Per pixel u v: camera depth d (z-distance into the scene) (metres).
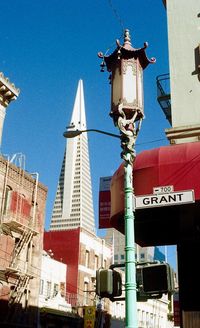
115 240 128.00
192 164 12.70
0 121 28.39
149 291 6.19
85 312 36.75
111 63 8.10
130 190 7.18
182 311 12.87
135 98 7.63
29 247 31.16
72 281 40.44
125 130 7.52
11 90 28.19
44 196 34.00
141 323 51.56
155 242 17.00
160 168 12.95
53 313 33.69
